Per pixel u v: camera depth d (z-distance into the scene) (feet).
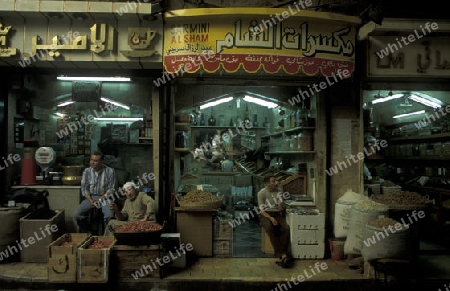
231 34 16.55
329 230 19.65
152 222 16.72
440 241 21.63
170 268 17.04
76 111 26.73
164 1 16.43
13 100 20.67
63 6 16.40
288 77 19.40
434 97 22.47
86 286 15.35
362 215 16.80
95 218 23.98
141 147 27.76
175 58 16.79
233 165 29.58
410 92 22.39
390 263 15.06
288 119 24.08
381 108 28.81
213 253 18.81
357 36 18.33
